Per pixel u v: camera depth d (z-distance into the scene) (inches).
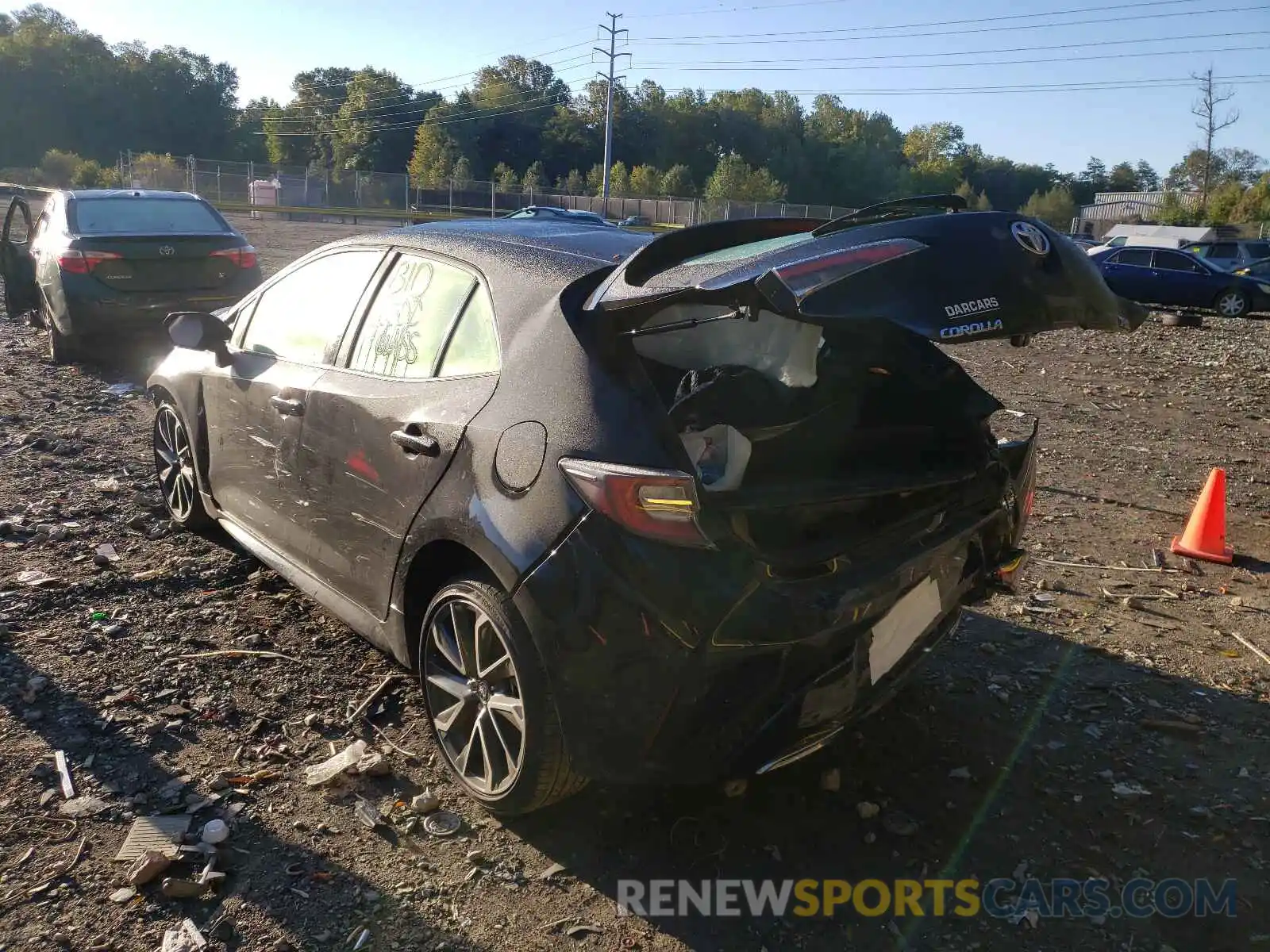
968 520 127.3
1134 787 132.8
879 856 119.0
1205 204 2436.0
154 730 139.8
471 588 119.6
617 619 104.2
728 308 124.5
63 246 362.3
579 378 113.4
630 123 4640.8
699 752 108.4
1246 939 107.2
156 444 219.3
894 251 103.2
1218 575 208.8
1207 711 152.7
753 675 106.4
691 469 103.4
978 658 167.9
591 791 130.2
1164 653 171.8
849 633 110.2
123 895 109.0
